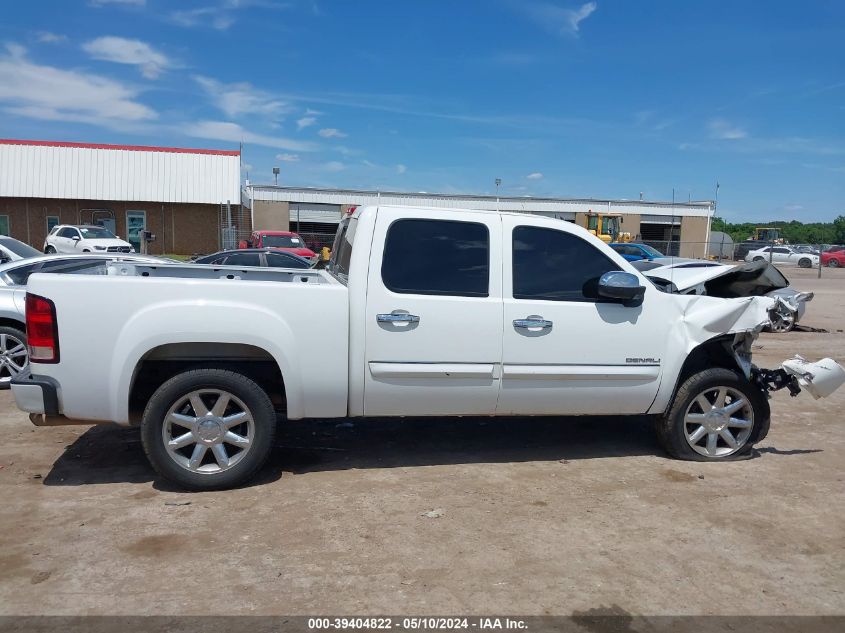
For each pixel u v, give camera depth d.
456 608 3.13
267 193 39.56
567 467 5.06
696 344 4.98
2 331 7.03
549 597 3.25
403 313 4.51
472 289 4.64
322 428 5.93
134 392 4.51
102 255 7.59
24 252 10.84
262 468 4.91
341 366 4.46
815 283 28.25
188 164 37.94
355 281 4.48
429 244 4.62
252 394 4.38
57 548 3.64
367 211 4.59
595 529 3.99
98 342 4.17
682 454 5.21
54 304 4.14
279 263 14.75
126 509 4.15
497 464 5.10
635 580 3.43
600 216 31.80
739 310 5.01
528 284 4.75
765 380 5.31
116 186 36.53
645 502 4.41
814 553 3.76
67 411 4.20
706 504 4.40
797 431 6.20
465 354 4.62
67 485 4.52
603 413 5.00
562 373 4.77
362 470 4.92
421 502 4.34
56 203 36.38
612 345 4.84
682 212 36.81
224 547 3.68
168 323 4.19
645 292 4.90
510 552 3.69
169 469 4.34
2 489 4.44
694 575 3.49
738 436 5.32
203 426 4.37
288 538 3.80
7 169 35.34
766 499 4.50
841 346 11.36
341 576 3.40
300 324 4.38
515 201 41.34
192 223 38.00
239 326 4.27
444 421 6.22
